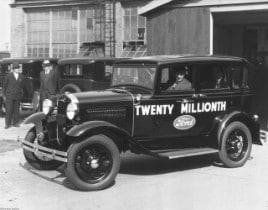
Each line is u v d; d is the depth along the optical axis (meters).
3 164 8.46
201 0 12.34
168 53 12.94
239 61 8.50
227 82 8.34
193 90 7.88
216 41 14.38
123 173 7.81
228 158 8.14
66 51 23.61
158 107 7.52
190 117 7.87
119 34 21.89
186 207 5.89
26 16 24.84
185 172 7.89
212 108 8.10
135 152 7.24
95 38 22.58
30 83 15.48
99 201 6.18
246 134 8.34
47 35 24.16
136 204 6.03
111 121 7.14
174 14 12.77
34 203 6.09
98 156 6.77
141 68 7.73
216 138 8.05
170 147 7.86
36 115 7.85
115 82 8.23
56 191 6.67
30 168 8.14
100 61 13.80
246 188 6.82
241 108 8.52
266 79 17.55
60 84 14.36
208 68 8.05
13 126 13.80
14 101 13.53
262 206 5.95
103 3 22.09
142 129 7.44
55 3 23.56
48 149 6.93
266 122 14.70
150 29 13.27
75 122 6.95
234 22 14.39
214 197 6.35
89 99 6.97
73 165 6.55
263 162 8.72
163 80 7.57
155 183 7.13
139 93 7.53
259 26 16.52
